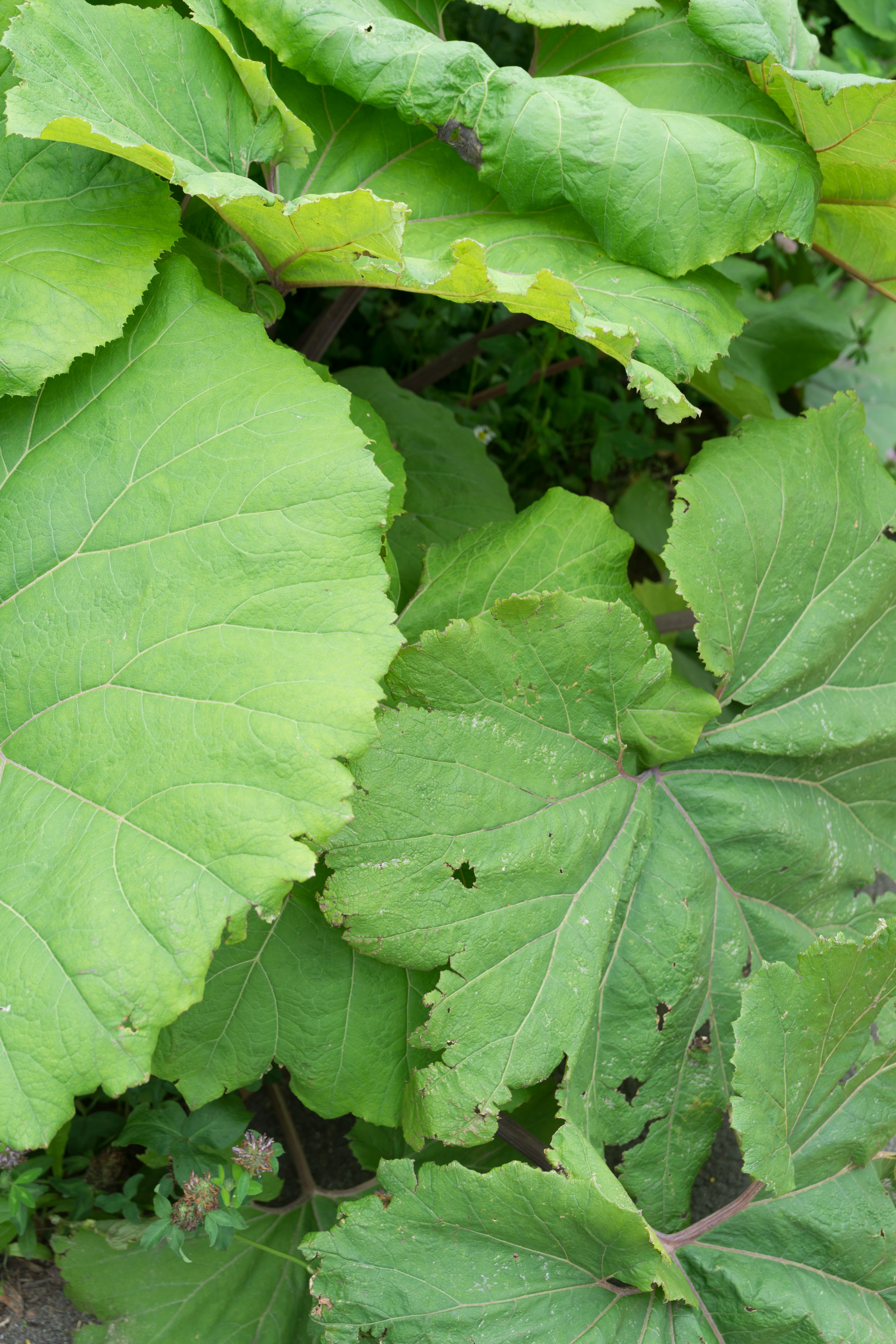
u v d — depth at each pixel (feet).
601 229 5.56
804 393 7.68
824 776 5.86
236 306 5.53
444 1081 5.41
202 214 5.64
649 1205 5.64
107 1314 5.56
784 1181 5.44
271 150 5.58
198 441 5.33
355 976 5.50
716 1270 5.51
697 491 5.72
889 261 6.03
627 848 5.63
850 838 5.90
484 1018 5.44
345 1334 5.35
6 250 5.36
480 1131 5.40
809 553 5.82
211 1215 5.44
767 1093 5.45
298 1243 5.77
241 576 5.24
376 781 5.41
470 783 5.47
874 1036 5.89
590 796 5.61
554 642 5.51
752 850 5.75
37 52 5.28
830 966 5.48
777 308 6.74
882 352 7.79
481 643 5.47
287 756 5.13
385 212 5.28
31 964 5.10
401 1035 5.51
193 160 5.48
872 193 5.82
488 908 5.47
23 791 5.23
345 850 5.40
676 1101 5.67
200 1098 5.47
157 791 5.16
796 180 5.63
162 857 5.12
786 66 5.69
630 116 5.53
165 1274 5.62
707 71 5.74
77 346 5.31
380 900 5.41
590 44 5.81
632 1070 5.62
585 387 7.43
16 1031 5.07
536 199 5.56
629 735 5.64
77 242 5.38
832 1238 5.52
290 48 5.51
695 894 5.68
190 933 5.08
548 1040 5.46
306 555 5.24
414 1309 5.35
